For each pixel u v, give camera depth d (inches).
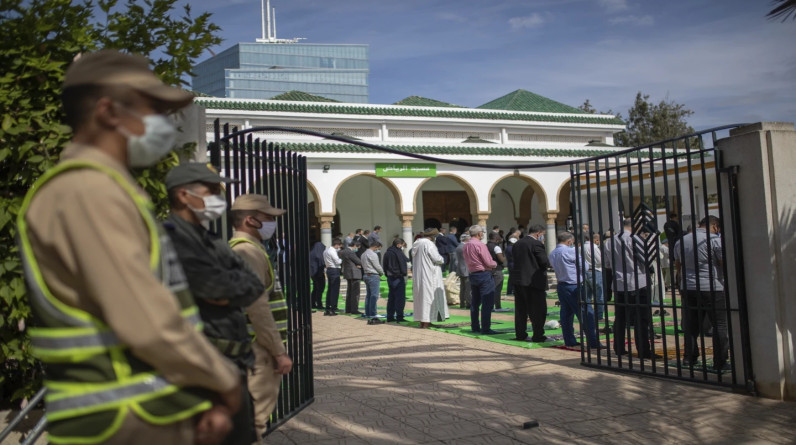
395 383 283.0
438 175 1031.0
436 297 488.7
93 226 66.3
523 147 1119.6
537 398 246.2
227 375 73.8
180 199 112.3
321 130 1037.8
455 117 1101.1
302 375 237.5
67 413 69.4
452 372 303.9
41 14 157.9
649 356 331.0
